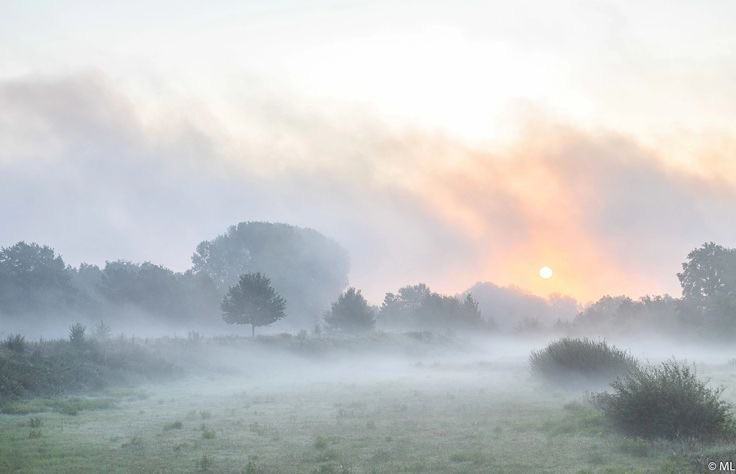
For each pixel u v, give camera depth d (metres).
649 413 15.18
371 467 13.27
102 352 37.88
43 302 84.44
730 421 14.99
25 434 18.86
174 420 21.58
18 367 30.30
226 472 13.30
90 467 13.97
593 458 13.16
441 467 13.07
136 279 93.00
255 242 133.25
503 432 17.25
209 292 95.44
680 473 11.49
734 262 75.75
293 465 13.70
